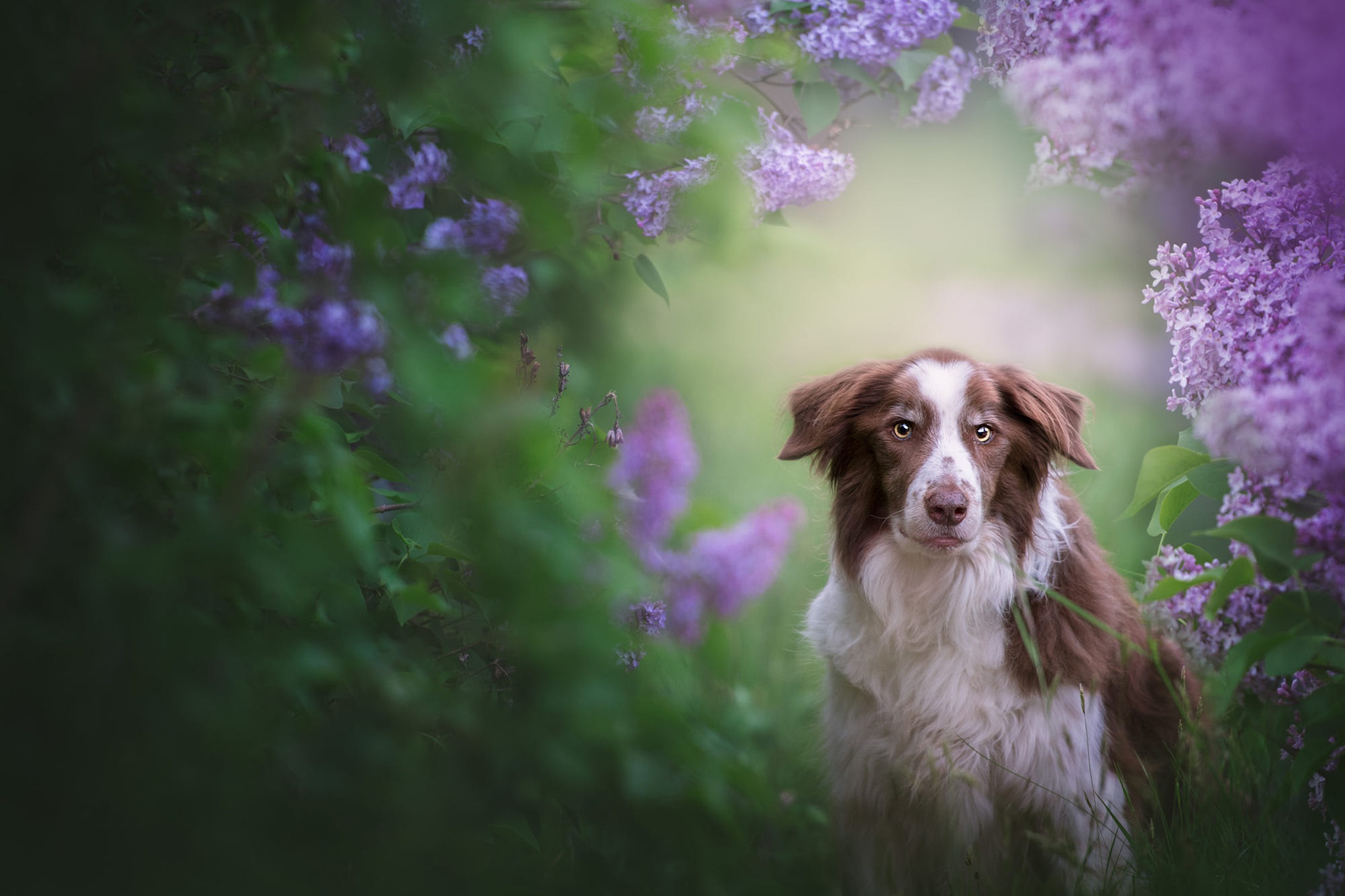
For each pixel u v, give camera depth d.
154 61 3.02
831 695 4.61
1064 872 4.17
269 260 2.99
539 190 3.65
